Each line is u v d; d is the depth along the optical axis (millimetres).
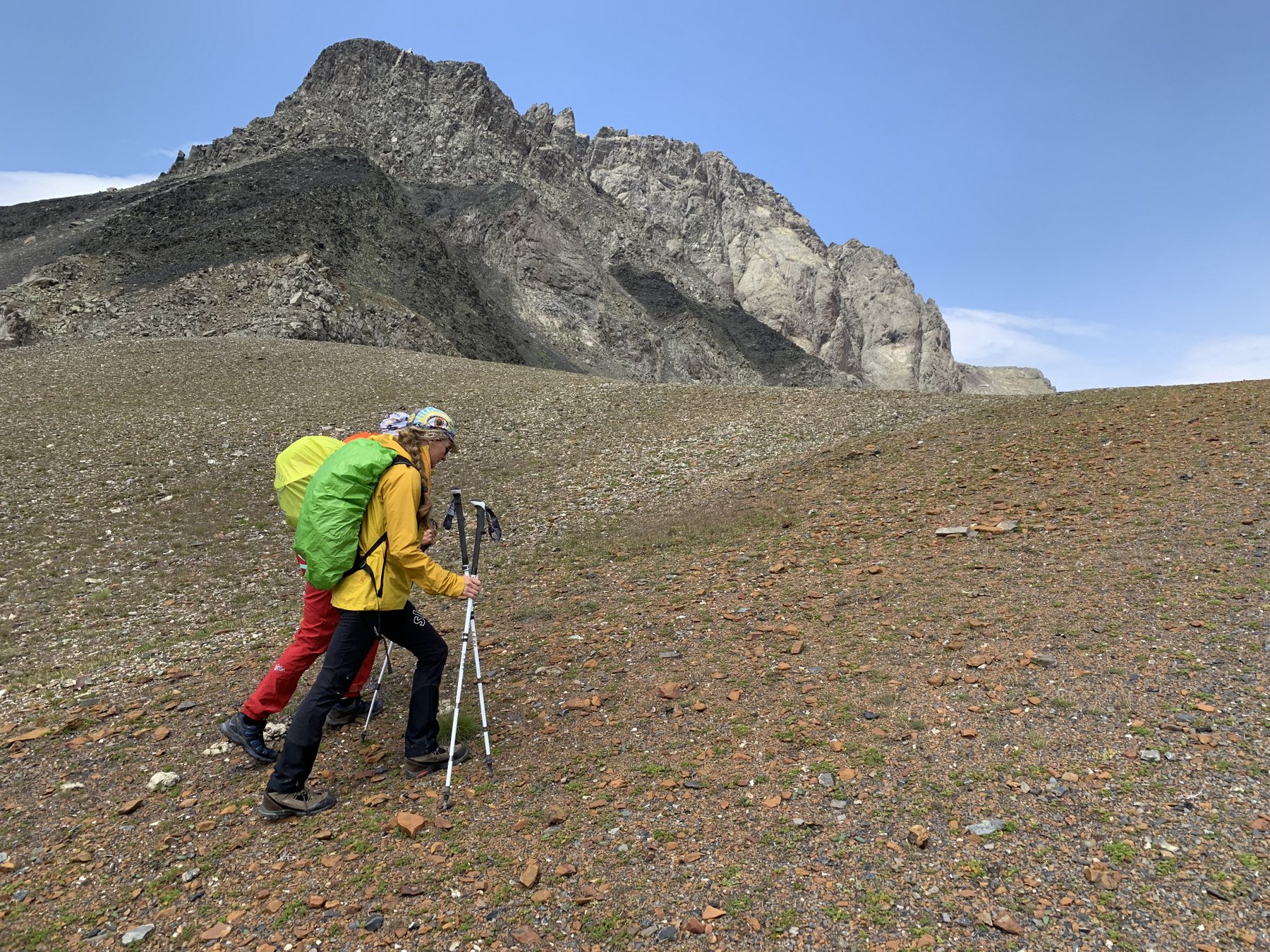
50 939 3375
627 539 11609
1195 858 3309
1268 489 8180
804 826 3826
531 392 30766
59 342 62219
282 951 3213
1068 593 6477
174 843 4105
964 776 4117
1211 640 5270
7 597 11602
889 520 9977
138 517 16156
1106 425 13109
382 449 4383
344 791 4586
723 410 24438
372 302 81938
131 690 6719
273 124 178125
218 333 65000
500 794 4379
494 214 171750
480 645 7090
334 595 4332
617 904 3371
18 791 4781
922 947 3002
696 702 5379
